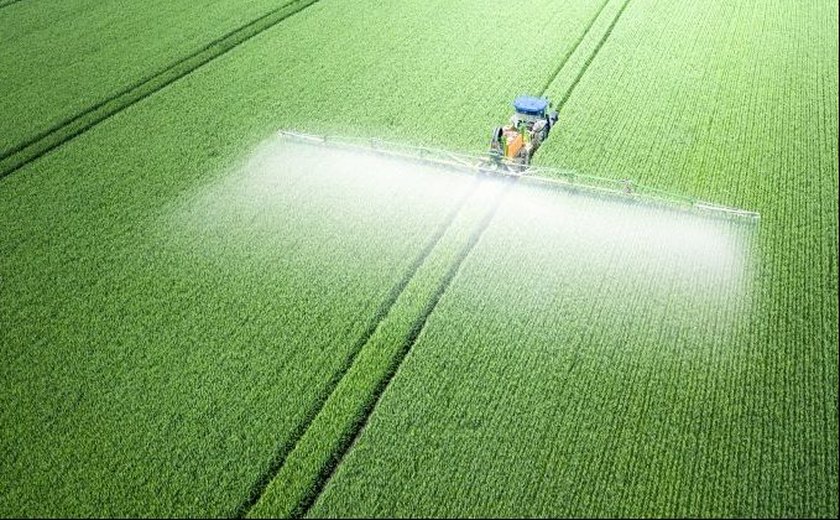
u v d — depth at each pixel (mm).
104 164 20031
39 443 12070
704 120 19016
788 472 10398
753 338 12633
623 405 11625
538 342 12961
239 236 16625
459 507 10383
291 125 20969
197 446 11750
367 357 13070
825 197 15836
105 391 12914
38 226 17719
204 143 20578
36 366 13602
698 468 10570
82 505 11008
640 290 13883
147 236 16938
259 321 14125
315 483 11078
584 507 10211
